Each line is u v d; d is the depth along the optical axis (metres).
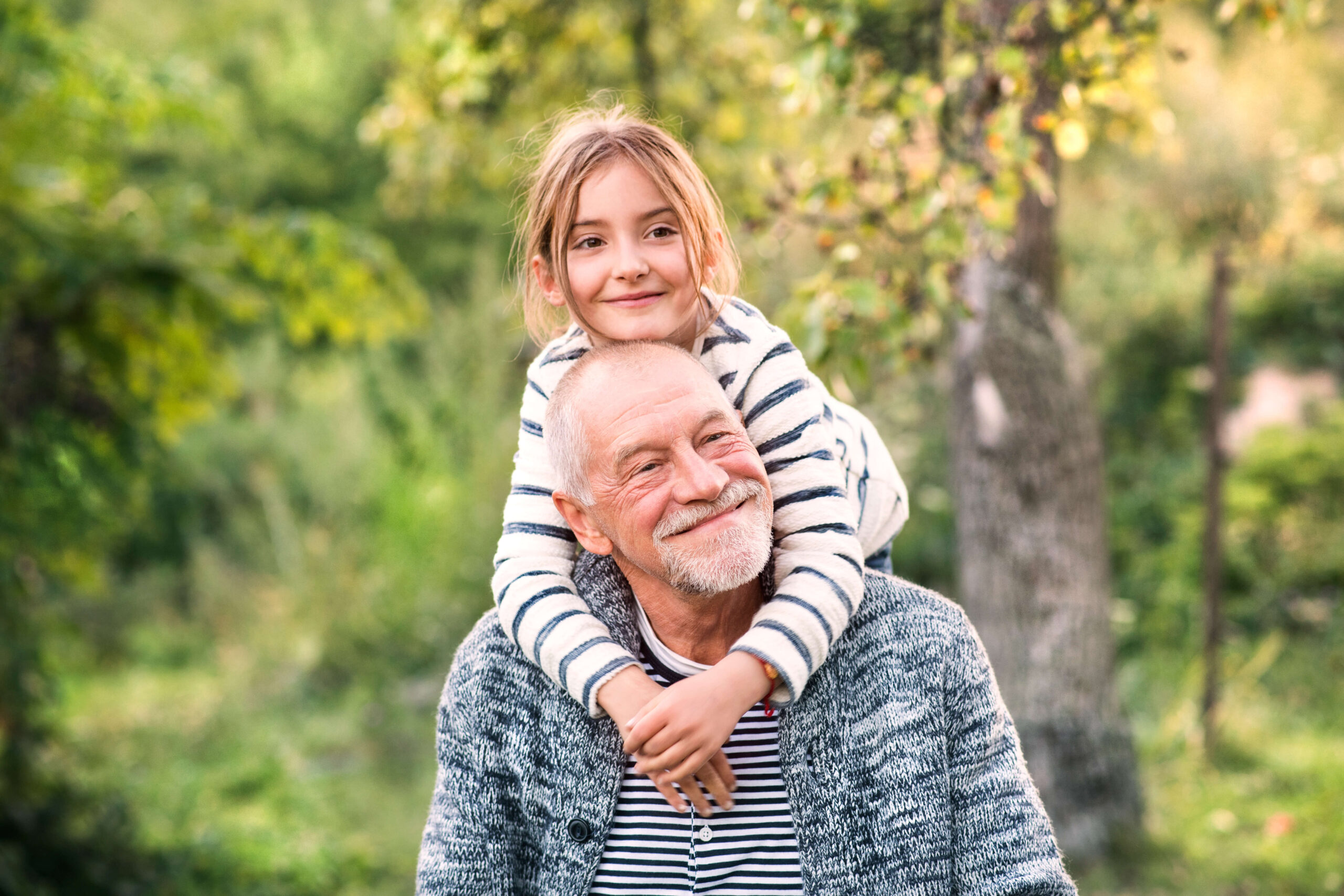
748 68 5.95
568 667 1.53
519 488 1.72
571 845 1.56
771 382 1.65
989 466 4.73
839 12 3.19
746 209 3.82
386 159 15.12
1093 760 4.77
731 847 1.53
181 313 5.61
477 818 1.62
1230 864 4.75
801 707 1.53
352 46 15.40
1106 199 5.96
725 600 1.57
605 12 5.92
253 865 6.20
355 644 9.70
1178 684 7.05
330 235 5.71
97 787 7.03
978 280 4.65
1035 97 3.34
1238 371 8.90
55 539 5.54
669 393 1.46
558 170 1.63
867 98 3.33
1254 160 5.25
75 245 5.14
